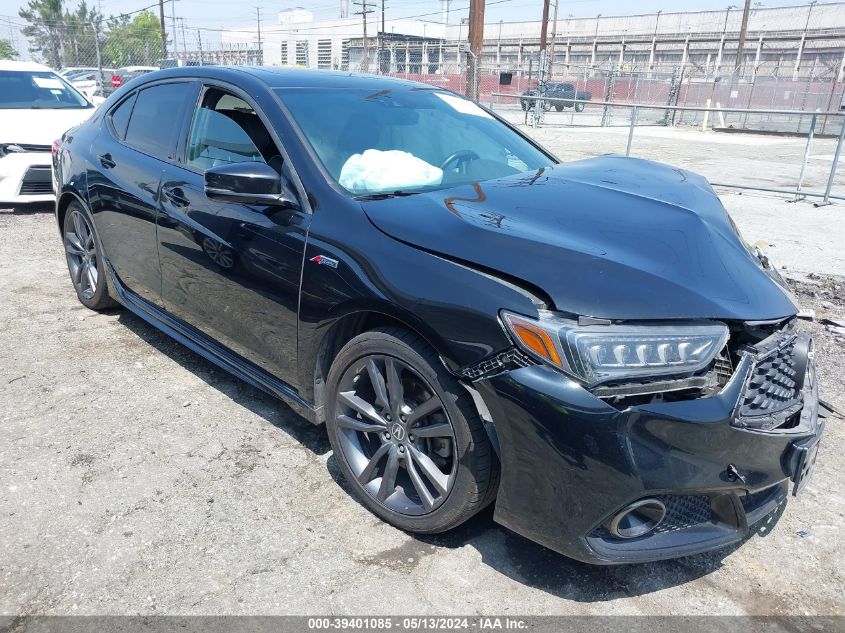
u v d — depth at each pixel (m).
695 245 2.32
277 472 2.88
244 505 2.65
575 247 2.21
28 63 8.90
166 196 3.37
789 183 11.30
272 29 68.62
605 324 1.99
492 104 27.56
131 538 2.45
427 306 2.20
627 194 2.70
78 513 2.58
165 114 3.63
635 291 2.05
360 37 61.59
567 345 1.96
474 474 2.21
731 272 2.27
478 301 2.11
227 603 2.17
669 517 2.12
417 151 3.11
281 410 3.39
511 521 2.17
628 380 1.96
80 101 8.74
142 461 2.93
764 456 2.11
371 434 2.63
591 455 1.94
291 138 2.86
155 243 3.49
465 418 2.19
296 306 2.67
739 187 9.95
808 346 2.29
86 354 3.97
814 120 9.37
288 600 2.19
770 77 33.06
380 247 2.40
